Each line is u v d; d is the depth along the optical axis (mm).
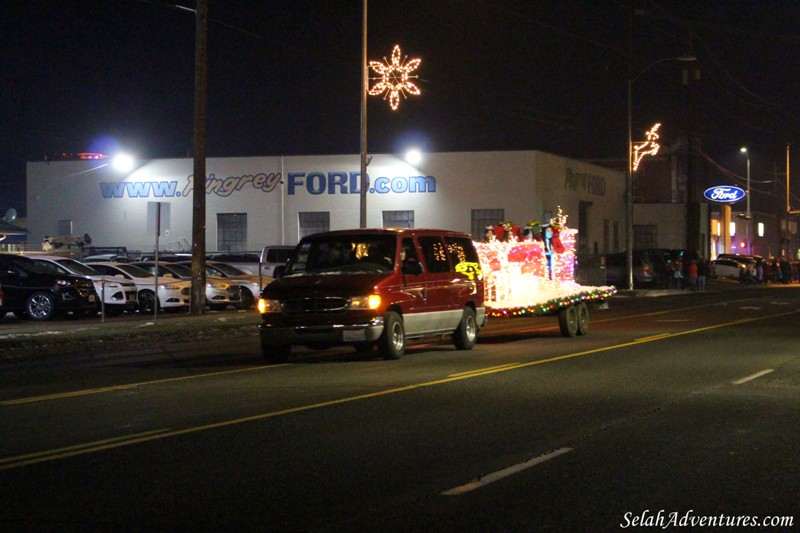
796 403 13164
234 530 7125
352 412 12312
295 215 58781
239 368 17625
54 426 11383
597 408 12680
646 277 56938
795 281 80438
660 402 13211
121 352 21844
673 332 25422
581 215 64938
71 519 7426
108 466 9219
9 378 16516
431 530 7113
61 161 60750
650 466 9242
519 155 56750
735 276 68875
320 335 17844
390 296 18266
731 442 10422
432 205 57625
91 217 60344
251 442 10359
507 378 15703
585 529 7152
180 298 33312
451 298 20109
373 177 58031
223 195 59344
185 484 8500
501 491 8266
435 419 11797
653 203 75000
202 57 30094
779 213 83625
